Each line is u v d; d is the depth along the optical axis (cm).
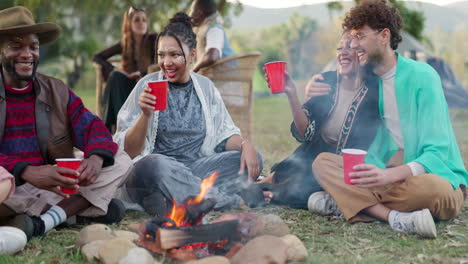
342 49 357
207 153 390
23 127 320
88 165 315
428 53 949
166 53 372
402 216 320
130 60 645
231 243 265
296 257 266
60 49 1822
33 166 300
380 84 357
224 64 560
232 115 569
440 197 317
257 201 385
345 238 311
